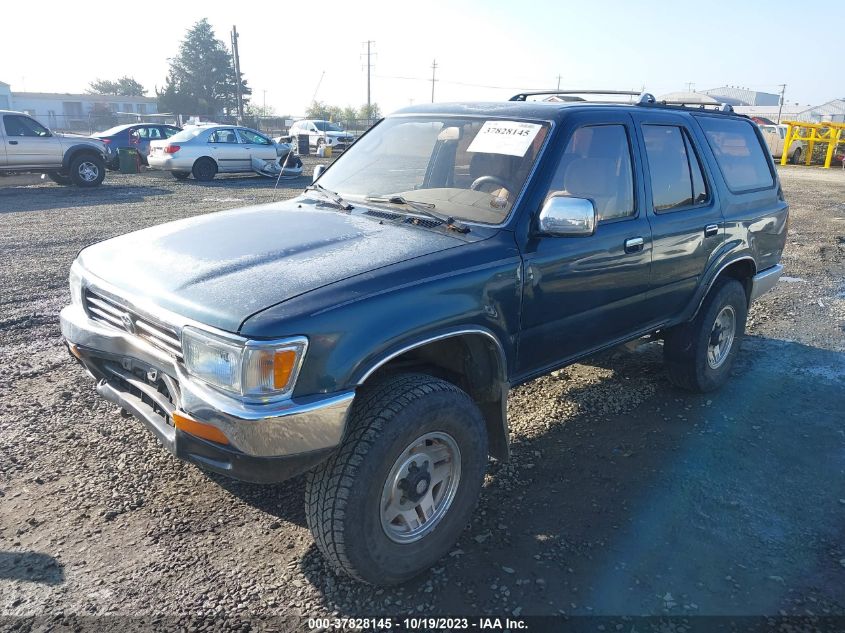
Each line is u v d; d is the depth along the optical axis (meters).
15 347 5.39
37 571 2.80
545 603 2.69
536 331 3.23
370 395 2.60
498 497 3.42
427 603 2.68
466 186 3.45
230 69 83.06
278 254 2.85
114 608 2.61
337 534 2.49
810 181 23.20
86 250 3.39
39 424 4.07
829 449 3.99
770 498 3.46
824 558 3.00
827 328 6.40
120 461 3.67
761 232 4.90
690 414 4.44
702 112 4.61
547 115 3.47
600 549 3.03
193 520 3.17
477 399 3.14
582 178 3.48
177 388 2.62
